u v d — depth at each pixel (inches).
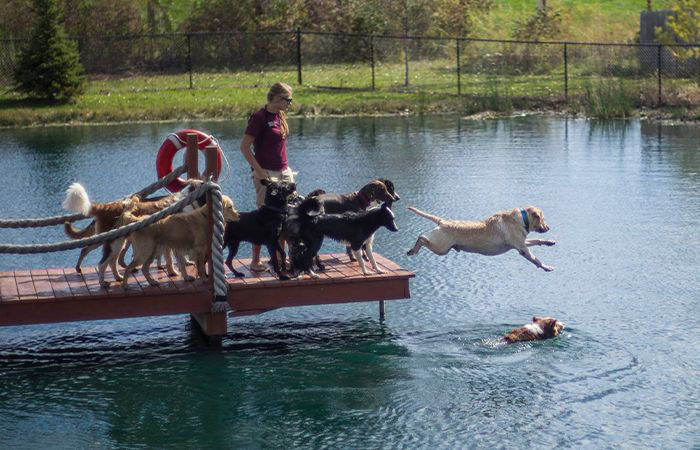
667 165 678.5
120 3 1336.1
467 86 1101.1
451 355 331.6
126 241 361.1
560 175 650.2
